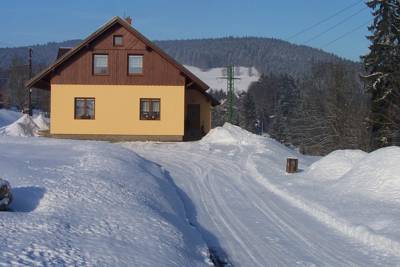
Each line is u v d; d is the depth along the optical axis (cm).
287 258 939
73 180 1232
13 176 1188
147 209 1096
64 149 1908
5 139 2322
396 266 882
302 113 6388
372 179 1377
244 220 1223
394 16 3747
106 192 1170
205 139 3114
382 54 3756
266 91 12781
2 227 795
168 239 911
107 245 795
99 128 3266
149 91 3266
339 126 5300
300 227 1154
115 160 1658
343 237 1069
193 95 3769
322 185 1550
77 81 3256
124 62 3262
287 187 1571
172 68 3269
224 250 984
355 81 5506
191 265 817
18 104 9288
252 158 2267
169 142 3127
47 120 4409
